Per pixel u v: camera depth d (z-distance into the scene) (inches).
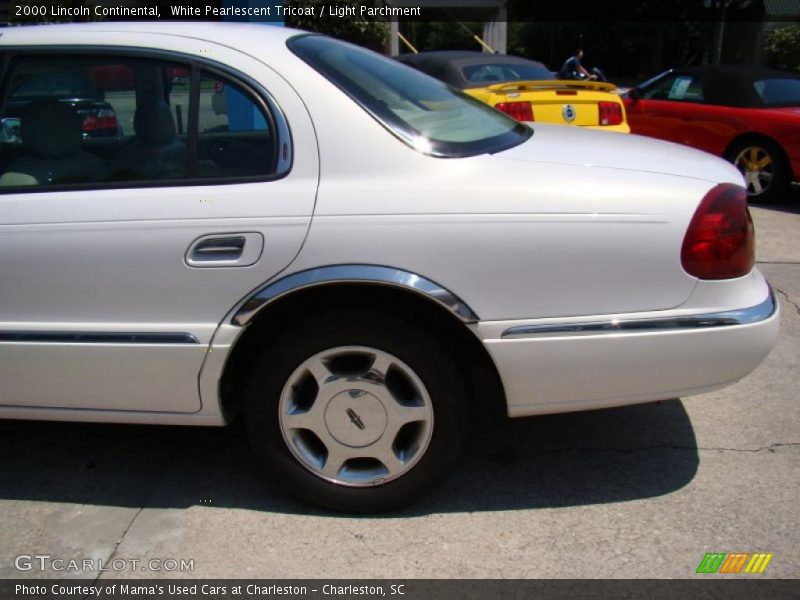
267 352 104.4
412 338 101.2
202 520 111.5
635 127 350.9
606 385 102.7
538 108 254.2
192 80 105.7
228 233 100.0
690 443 129.3
